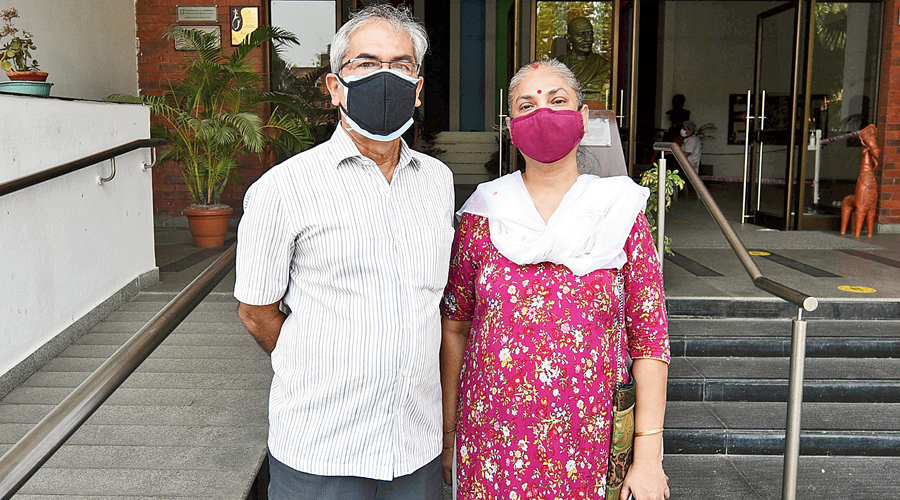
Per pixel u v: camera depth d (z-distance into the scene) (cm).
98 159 341
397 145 155
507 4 1179
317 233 142
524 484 162
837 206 750
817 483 287
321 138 705
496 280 164
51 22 540
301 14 691
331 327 144
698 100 1390
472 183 1055
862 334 380
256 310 150
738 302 412
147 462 244
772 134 764
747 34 1367
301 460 146
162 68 692
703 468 300
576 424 159
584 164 350
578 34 721
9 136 299
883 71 720
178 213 716
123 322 386
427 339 151
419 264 148
